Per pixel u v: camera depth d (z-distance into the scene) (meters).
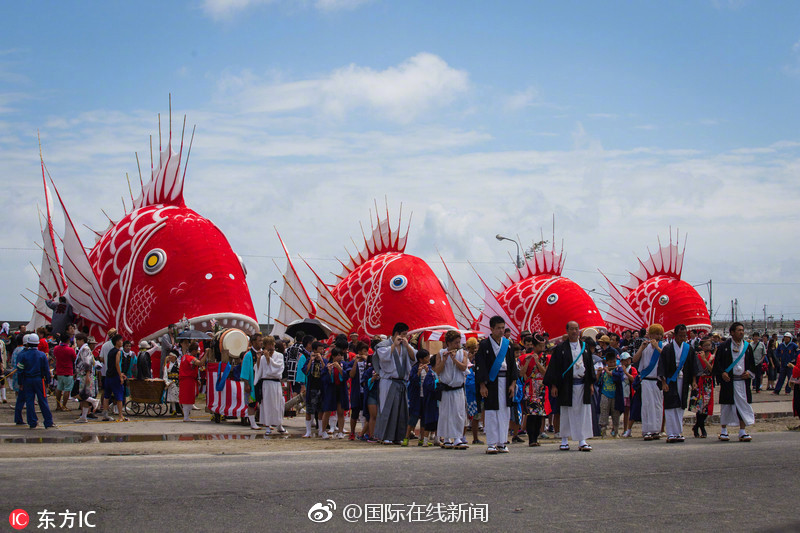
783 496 9.28
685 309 44.19
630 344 31.19
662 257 46.44
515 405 15.21
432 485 9.49
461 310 35.44
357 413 15.71
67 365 19.94
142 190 28.09
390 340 14.76
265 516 7.82
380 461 11.44
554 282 38.44
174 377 20.28
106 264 25.88
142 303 24.72
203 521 7.56
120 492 8.66
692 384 15.77
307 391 16.02
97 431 16.09
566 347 13.22
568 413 13.30
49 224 27.56
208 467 10.52
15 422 16.89
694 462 11.66
